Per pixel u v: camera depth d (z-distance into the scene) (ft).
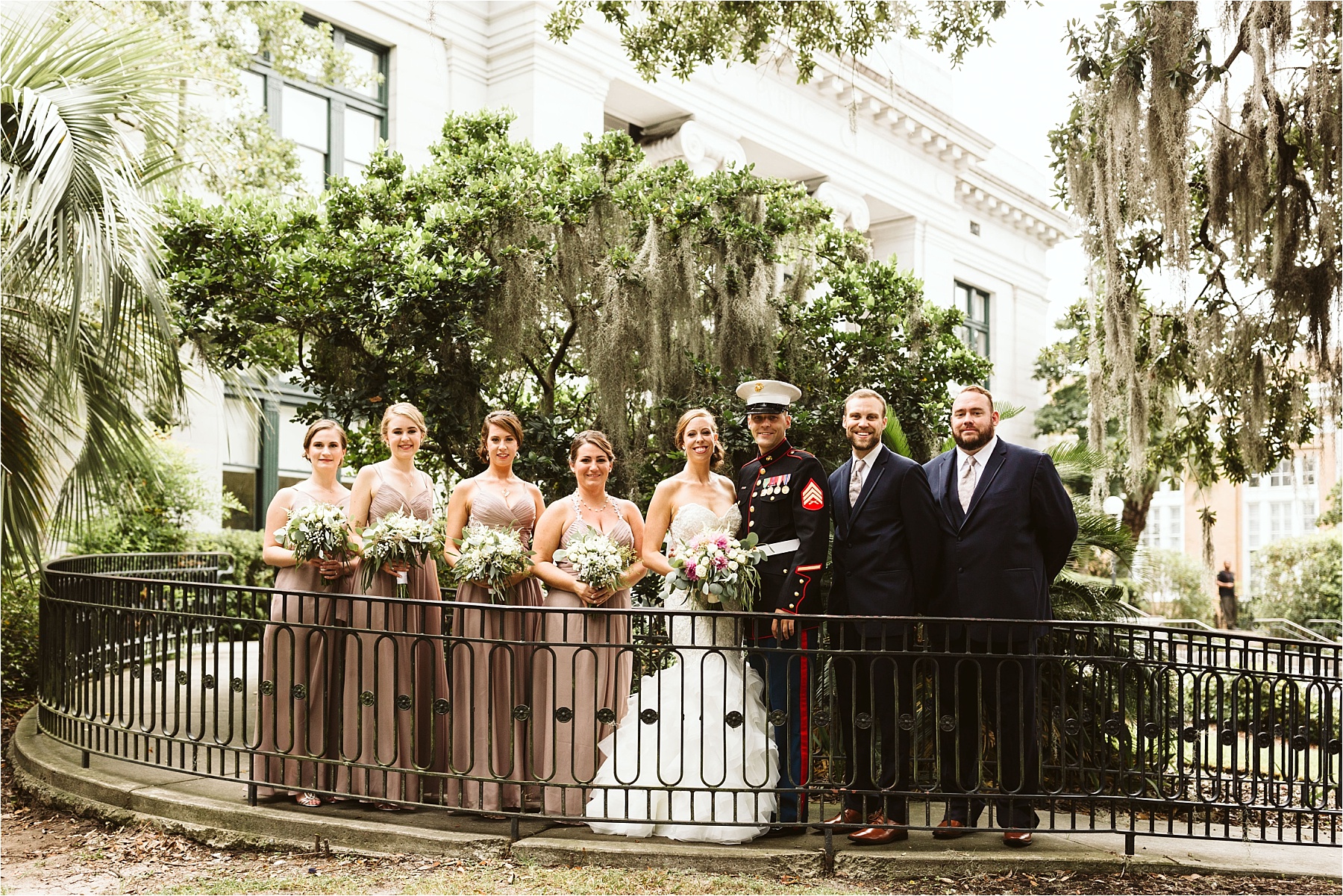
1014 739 14.98
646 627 19.88
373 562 15.52
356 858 14.44
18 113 19.99
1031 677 14.37
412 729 16.07
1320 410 25.27
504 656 15.81
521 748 15.51
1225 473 29.81
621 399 24.66
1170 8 23.50
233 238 22.40
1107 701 15.44
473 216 23.79
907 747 16.07
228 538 37.65
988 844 14.67
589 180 25.09
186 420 28.30
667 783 14.79
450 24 48.52
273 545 16.24
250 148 34.55
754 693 15.34
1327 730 14.94
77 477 22.98
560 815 14.70
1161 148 23.82
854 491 15.34
